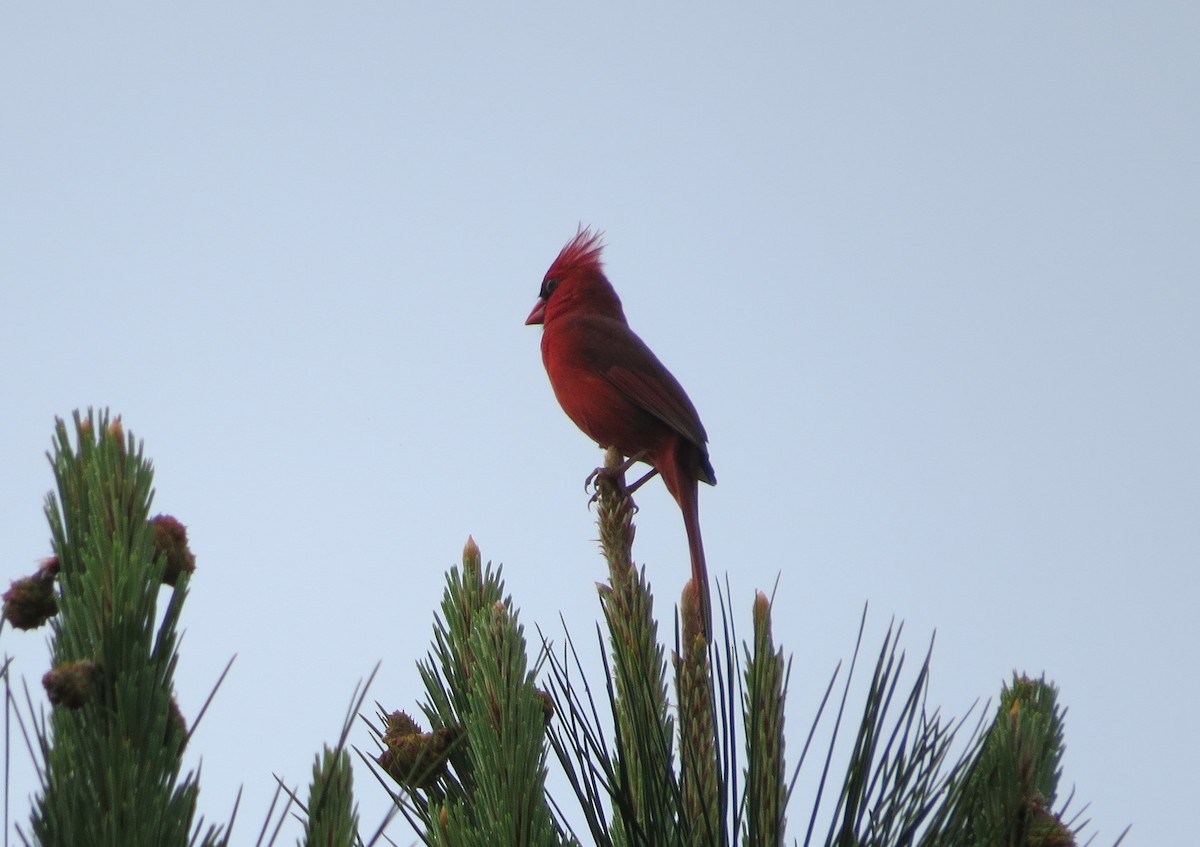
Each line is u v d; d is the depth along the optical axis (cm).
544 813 403
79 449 333
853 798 392
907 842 388
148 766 300
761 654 441
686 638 496
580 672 429
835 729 393
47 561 327
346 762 317
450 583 480
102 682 304
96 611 306
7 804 287
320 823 310
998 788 376
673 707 471
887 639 404
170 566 326
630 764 441
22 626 324
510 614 423
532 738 405
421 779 430
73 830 294
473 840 400
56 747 304
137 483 327
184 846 301
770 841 412
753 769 404
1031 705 443
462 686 464
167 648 314
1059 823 371
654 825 407
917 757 397
